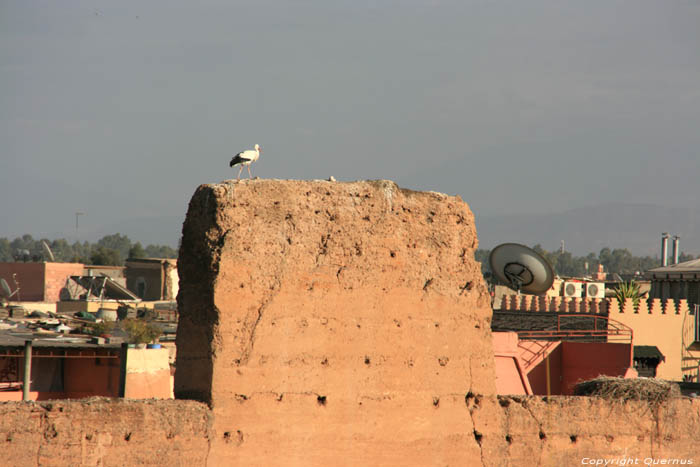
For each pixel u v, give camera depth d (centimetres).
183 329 4762
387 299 5084
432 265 5275
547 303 12081
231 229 4653
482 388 5403
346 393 4906
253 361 4656
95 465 4300
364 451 4928
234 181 4756
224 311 4588
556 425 5759
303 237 4856
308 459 4769
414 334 5159
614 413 6047
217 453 4556
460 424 5294
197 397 4644
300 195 4881
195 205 4756
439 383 5225
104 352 8812
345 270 4962
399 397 5069
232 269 4619
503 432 5503
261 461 4647
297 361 4778
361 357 4972
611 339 11100
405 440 5066
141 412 4416
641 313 12725
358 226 5028
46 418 4228
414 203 5253
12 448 4144
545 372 9512
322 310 4872
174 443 4469
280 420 4716
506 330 12169
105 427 4341
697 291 17412
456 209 5400
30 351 7944
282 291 4759
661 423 6238
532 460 5619
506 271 11219
